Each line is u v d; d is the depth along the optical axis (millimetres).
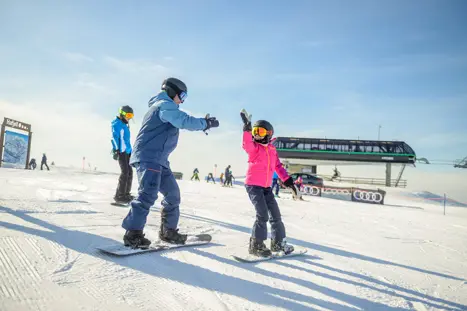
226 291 2092
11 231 2816
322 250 3773
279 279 2488
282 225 3357
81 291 1790
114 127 5445
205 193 11562
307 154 33312
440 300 2424
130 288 1937
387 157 32719
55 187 7867
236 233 4215
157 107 2900
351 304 2148
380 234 5637
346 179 34938
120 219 4133
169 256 2748
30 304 1541
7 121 20781
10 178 9867
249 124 3309
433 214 12836
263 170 3285
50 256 2309
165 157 2980
